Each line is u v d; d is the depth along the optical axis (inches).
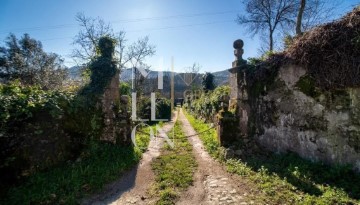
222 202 174.2
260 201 170.6
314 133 235.6
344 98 208.5
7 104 189.2
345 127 208.1
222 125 317.7
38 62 1296.8
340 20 215.8
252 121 325.7
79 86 331.3
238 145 303.6
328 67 217.3
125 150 304.8
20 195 172.9
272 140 291.3
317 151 232.2
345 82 204.5
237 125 321.4
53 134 233.1
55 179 203.2
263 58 324.5
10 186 186.1
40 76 1242.6
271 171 225.0
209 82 1111.0
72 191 188.1
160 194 190.2
